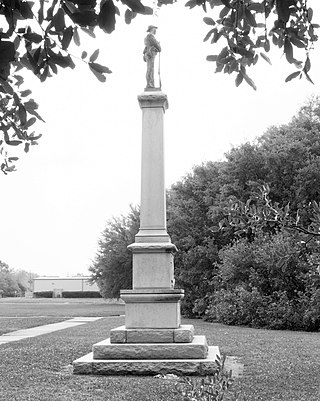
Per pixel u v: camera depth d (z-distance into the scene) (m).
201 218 34.03
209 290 32.81
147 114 12.02
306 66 3.76
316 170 27.20
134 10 2.48
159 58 12.36
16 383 9.13
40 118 4.22
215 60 4.16
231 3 3.37
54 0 2.59
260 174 30.16
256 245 26.09
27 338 18.19
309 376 9.76
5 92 3.50
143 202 11.77
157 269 11.27
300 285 24.81
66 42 2.73
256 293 24.62
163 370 9.98
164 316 10.91
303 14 3.64
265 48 3.97
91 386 8.80
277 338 17.62
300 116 31.31
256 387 8.64
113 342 10.68
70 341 16.41
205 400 4.26
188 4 3.48
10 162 5.01
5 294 130.75
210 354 11.02
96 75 3.08
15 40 2.89
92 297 98.81
